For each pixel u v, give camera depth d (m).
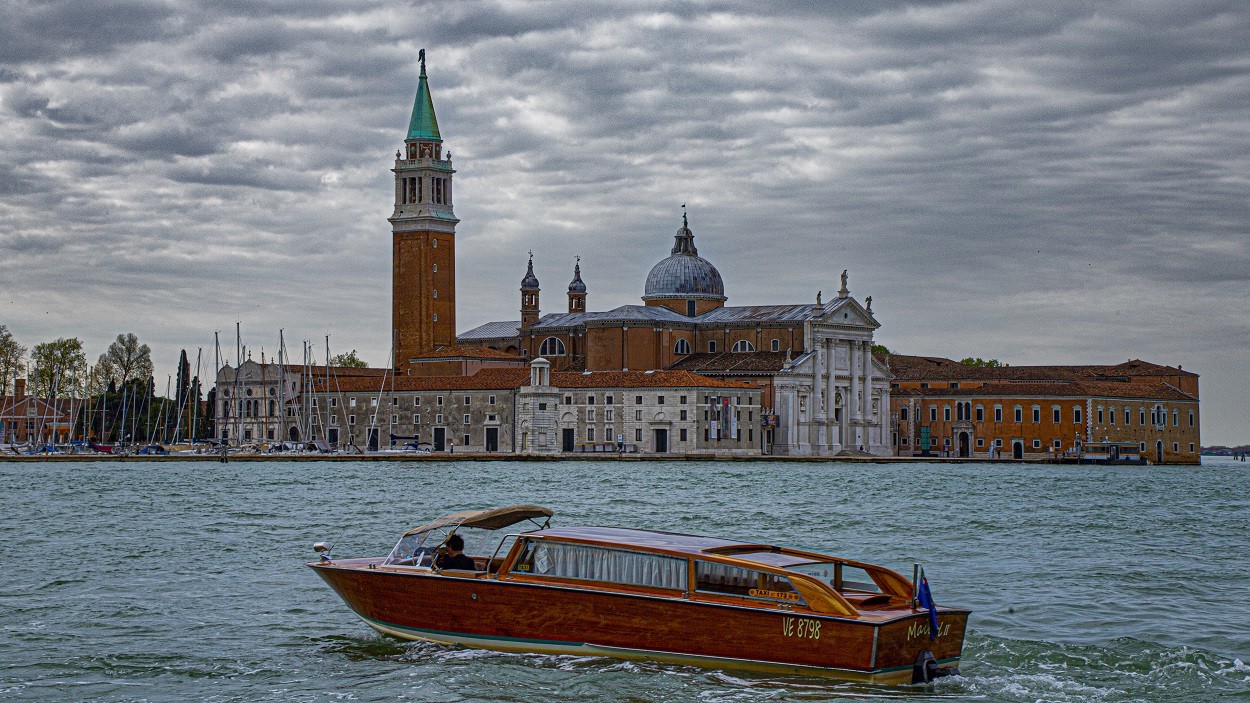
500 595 39.88
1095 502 114.62
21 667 40.19
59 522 84.31
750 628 36.97
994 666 39.59
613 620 38.53
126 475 158.62
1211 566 62.47
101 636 44.16
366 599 42.44
